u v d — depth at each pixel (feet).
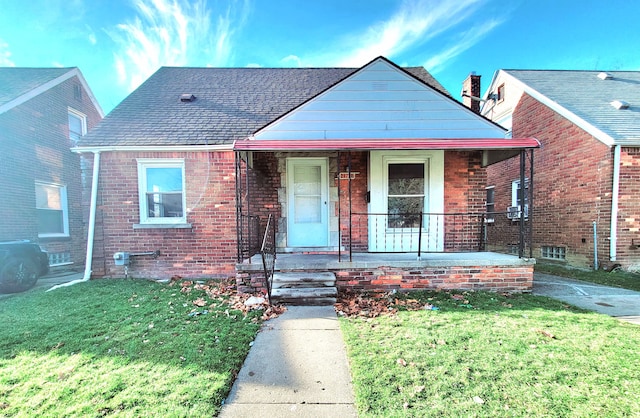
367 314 12.96
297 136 19.17
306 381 8.05
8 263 18.78
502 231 35.78
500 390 7.37
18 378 8.01
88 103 36.22
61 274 26.58
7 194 25.23
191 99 25.45
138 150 20.66
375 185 20.58
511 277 16.90
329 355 9.48
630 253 22.45
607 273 21.77
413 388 7.48
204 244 21.30
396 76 19.33
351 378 8.13
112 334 10.89
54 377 8.05
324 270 16.63
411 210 20.90
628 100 27.43
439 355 9.11
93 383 7.73
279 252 20.93
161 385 7.64
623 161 22.36
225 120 23.13
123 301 15.10
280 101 25.66
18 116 26.27
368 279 16.67
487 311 13.24
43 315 13.03
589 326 11.39
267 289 14.49
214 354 9.32
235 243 21.30
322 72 30.58
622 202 22.41
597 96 28.48
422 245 20.72
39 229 28.89
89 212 21.53
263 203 21.22
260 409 6.89
